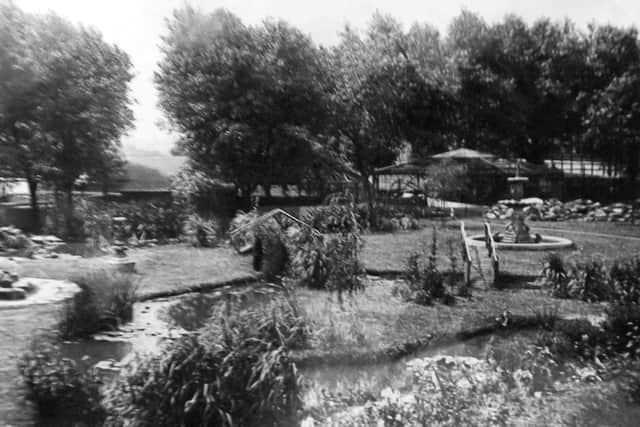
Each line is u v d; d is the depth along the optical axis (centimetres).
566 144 3500
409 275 1334
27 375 675
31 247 1842
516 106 3353
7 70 2689
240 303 1189
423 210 2867
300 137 2694
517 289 1342
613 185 3356
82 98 2812
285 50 2859
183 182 2656
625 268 1404
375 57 3359
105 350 904
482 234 2269
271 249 1459
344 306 1153
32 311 1057
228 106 2705
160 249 1903
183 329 1019
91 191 2970
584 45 3347
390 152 3503
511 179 2011
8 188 2867
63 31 2864
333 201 1522
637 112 3166
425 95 3375
